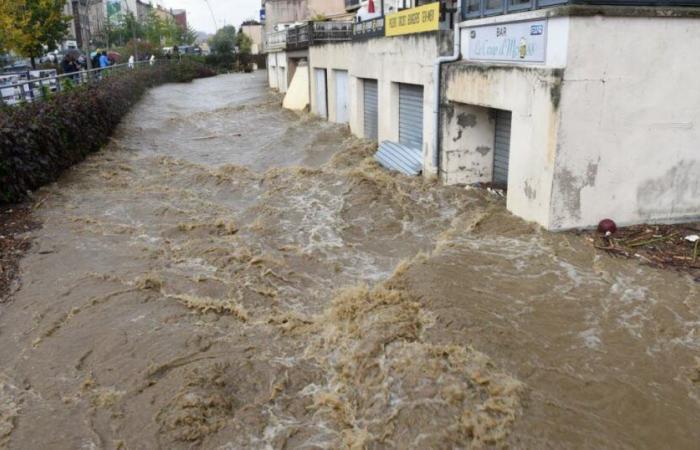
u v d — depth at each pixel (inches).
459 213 417.7
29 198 494.6
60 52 1502.2
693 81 339.6
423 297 278.4
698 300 270.7
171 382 239.1
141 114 1010.1
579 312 265.7
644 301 272.4
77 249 389.1
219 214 465.7
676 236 339.9
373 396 222.2
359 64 681.0
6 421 223.9
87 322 293.0
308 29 973.8
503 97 379.6
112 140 761.0
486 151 472.1
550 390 214.4
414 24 506.0
